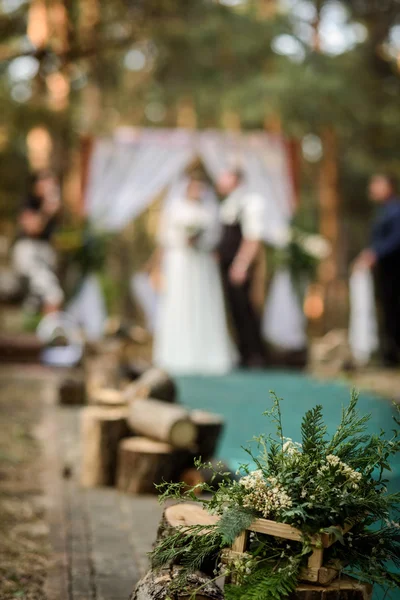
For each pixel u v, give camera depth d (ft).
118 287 52.11
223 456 23.11
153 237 66.33
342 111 76.07
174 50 78.28
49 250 49.85
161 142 51.08
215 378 42.22
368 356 50.49
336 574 9.71
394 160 80.28
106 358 34.24
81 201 50.98
